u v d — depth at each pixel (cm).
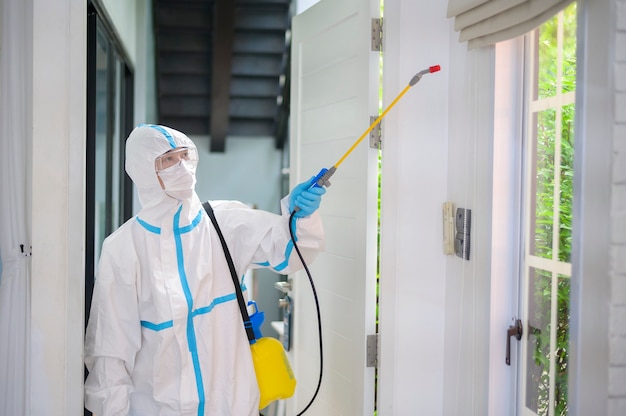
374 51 210
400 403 212
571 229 149
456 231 203
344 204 226
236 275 183
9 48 171
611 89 124
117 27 316
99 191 272
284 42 568
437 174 211
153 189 174
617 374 125
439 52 209
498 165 181
